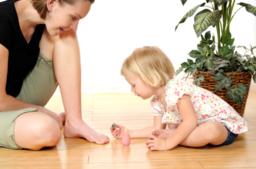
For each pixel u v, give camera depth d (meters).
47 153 1.54
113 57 3.04
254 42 3.14
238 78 2.08
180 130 1.58
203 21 2.04
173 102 1.57
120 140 1.73
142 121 2.08
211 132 1.56
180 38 3.05
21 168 1.38
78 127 1.73
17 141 1.54
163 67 1.60
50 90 1.83
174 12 3.02
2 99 1.60
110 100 2.73
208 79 2.09
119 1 2.98
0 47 1.52
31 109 1.58
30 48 1.66
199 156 1.50
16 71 1.67
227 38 2.21
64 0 1.44
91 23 2.98
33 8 1.56
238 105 2.09
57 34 1.59
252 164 1.41
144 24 3.02
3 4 1.59
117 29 3.01
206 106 1.66
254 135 1.81
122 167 1.38
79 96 1.75
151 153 1.54
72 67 1.72
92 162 1.44
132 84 1.62
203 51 2.15
